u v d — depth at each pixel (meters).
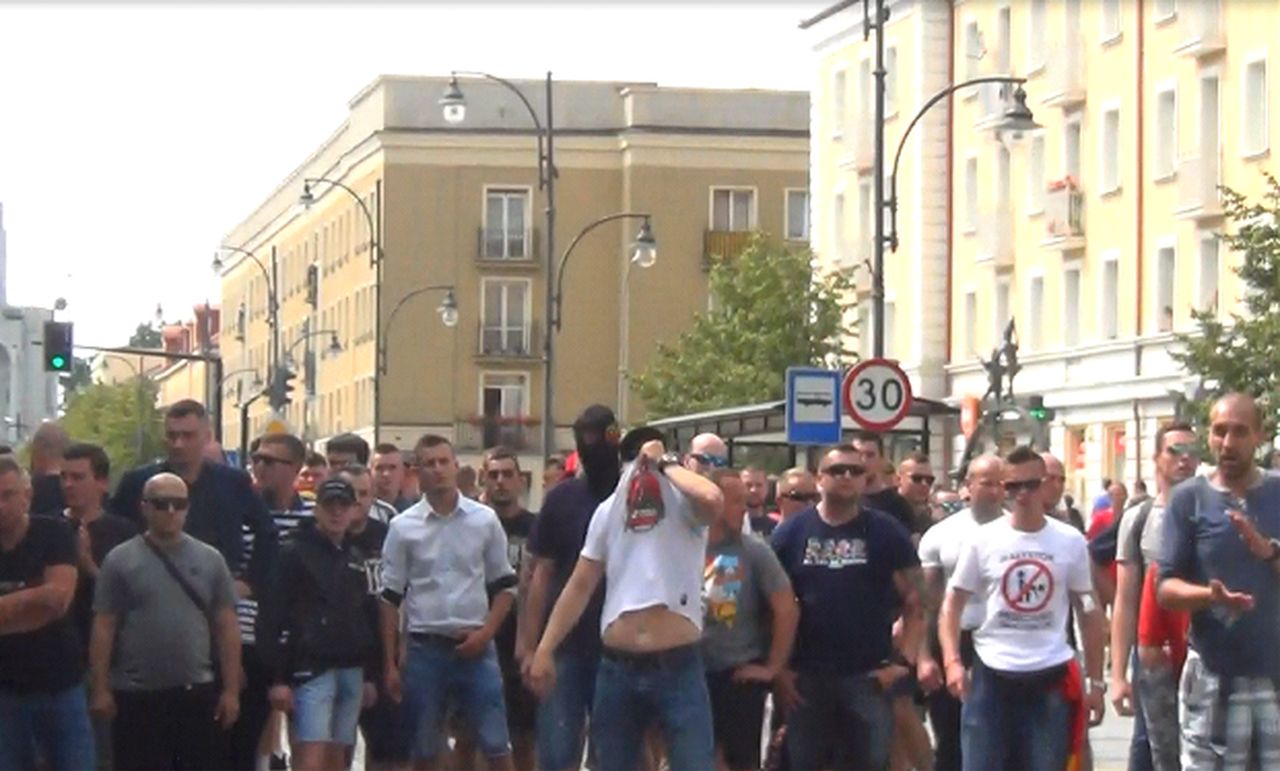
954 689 14.45
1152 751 15.13
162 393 170.50
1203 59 53.75
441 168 92.94
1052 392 60.62
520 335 93.06
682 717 13.12
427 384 92.94
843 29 72.25
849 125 71.25
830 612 14.86
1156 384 55.19
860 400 27.66
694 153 91.38
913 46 67.38
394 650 16.58
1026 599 14.41
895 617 15.13
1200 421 38.50
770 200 91.44
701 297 91.38
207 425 16.20
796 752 14.98
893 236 37.22
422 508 16.70
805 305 65.31
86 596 15.36
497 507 18.64
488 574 16.75
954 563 15.98
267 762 18.28
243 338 119.81
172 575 14.79
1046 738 14.41
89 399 134.38
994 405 44.28
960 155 66.25
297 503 18.50
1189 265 54.38
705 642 15.09
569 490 15.30
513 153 92.69
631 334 91.50
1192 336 41.12
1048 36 60.94
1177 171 54.53
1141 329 56.50
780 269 65.69
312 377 86.75
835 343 66.00
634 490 13.20
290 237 116.75
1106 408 58.00
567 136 92.25
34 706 13.91
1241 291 52.09
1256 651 11.87
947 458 63.06
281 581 16.05
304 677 16.06
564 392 92.75
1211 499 11.95
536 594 15.29
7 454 13.80
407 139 92.75
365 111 97.12
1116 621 15.05
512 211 93.12
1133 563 15.05
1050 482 17.86
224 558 15.60
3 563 13.82
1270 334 38.19
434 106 93.25
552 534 15.22
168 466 16.19
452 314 70.62
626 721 13.21
